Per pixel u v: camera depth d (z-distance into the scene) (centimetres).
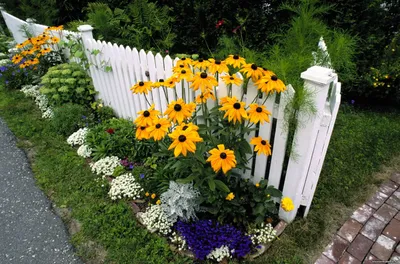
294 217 213
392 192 235
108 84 333
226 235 192
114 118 325
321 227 207
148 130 168
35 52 412
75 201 236
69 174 265
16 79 448
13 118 362
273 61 211
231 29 349
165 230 201
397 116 336
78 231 212
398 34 327
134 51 271
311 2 269
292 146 179
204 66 189
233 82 173
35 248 201
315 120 161
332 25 321
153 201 230
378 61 328
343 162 267
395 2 312
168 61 237
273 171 202
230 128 187
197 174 187
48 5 537
